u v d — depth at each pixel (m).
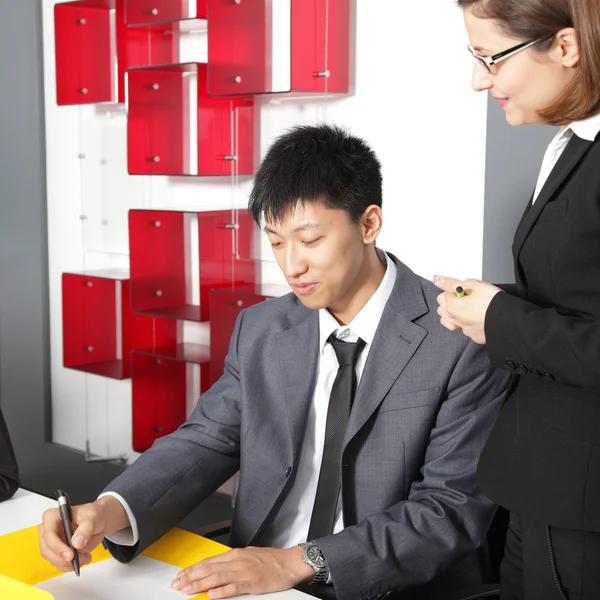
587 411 1.25
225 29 2.90
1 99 3.87
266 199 1.56
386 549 1.49
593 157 1.20
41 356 3.99
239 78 2.90
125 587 1.36
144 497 1.57
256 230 3.16
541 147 2.82
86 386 3.77
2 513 1.64
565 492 1.25
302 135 1.59
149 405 3.46
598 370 1.16
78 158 3.75
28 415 4.08
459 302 1.34
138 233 3.30
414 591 1.67
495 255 2.72
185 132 3.22
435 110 2.73
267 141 3.12
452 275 2.75
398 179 2.85
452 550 1.52
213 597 1.33
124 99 3.45
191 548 1.52
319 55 2.83
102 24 3.48
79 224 3.80
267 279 3.18
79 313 3.70
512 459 1.33
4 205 3.95
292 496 1.72
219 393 1.83
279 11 2.84
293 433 1.69
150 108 3.15
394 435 1.63
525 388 1.34
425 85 2.74
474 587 1.59
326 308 1.72
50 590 1.34
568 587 1.29
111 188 3.62
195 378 3.40
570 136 1.29
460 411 1.61
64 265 3.89
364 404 1.63
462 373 1.62
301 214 1.53
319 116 2.98
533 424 1.30
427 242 2.80
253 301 2.96
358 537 1.50
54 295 3.95
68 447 4.00
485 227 2.67
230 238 3.21
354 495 1.64
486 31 1.23
